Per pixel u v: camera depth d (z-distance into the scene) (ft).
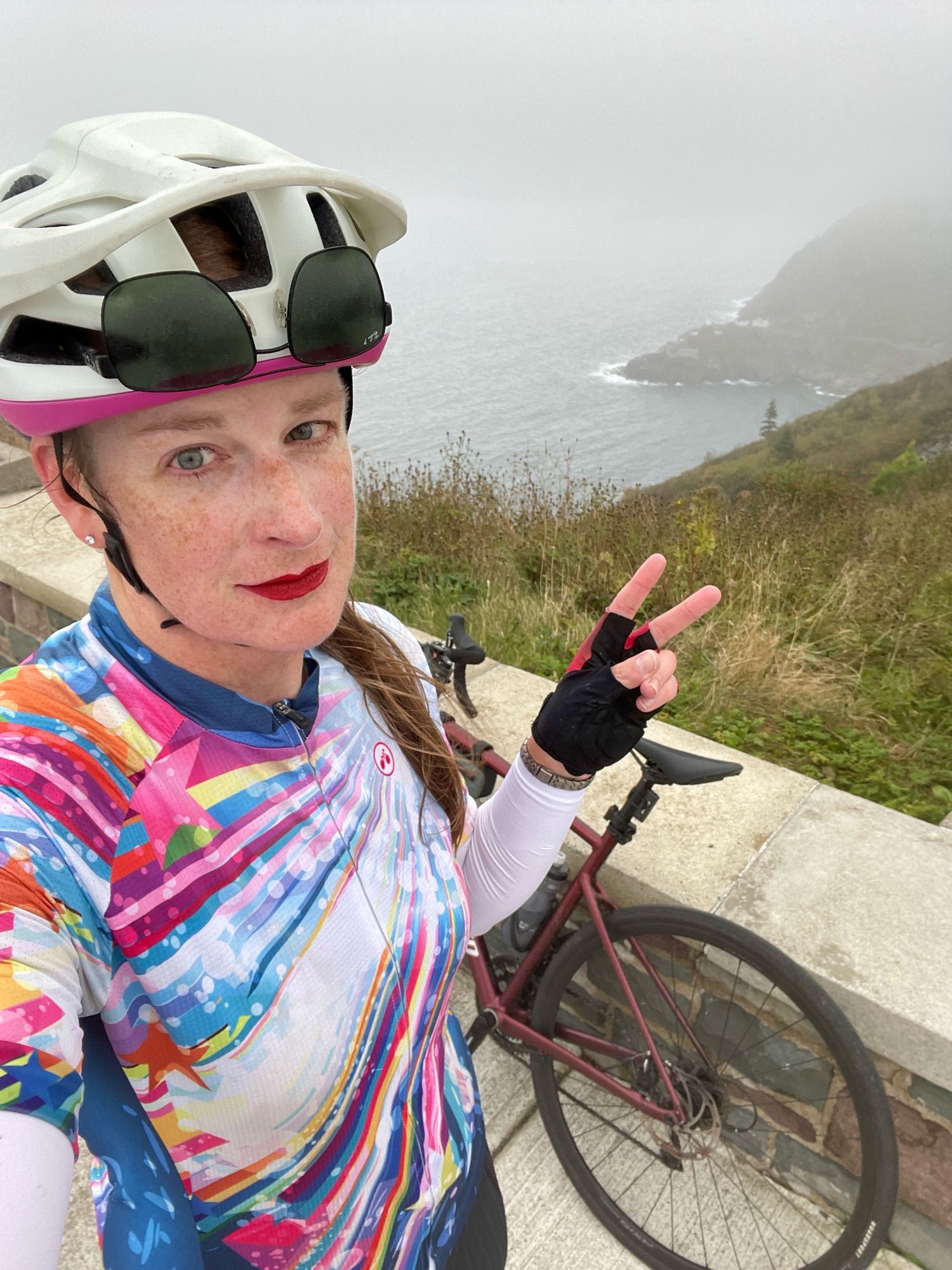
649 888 6.90
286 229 2.01
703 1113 6.48
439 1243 3.00
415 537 20.59
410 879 2.78
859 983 5.89
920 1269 6.19
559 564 19.03
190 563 2.06
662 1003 7.07
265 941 2.25
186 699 2.28
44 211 2.02
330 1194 2.51
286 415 2.06
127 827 2.12
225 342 1.82
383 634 3.24
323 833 2.47
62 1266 6.16
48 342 2.01
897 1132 6.07
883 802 11.05
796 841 7.38
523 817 3.49
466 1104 3.31
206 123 2.27
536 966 6.98
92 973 2.06
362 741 2.77
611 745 3.32
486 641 15.07
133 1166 2.24
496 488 22.29
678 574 17.67
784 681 13.79
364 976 2.48
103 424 1.96
